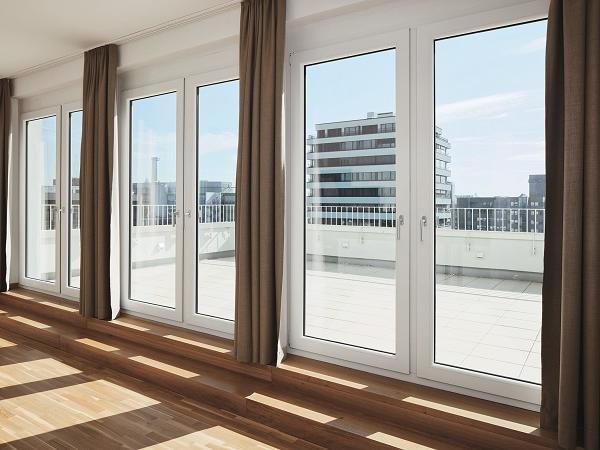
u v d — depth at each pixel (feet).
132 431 8.89
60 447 8.32
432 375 8.99
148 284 14.14
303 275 10.78
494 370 8.50
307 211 10.77
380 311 9.82
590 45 6.61
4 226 17.61
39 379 11.50
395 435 8.02
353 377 9.53
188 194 12.85
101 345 12.89
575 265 6.73
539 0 7.80
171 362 11.54
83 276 14.39
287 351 10.95
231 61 11.87
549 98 7.11
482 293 8.62
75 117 16.46
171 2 10.89
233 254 12.09
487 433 7.57
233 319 12.19
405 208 9.25
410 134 9.18
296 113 10.66
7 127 17.49
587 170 6.65
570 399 6.81
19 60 15.38
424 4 8.99
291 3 10.07
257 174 10.20
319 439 8.42
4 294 17.52
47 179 17.54
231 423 9.21
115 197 13.91
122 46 13.66
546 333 7.34
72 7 11.23
